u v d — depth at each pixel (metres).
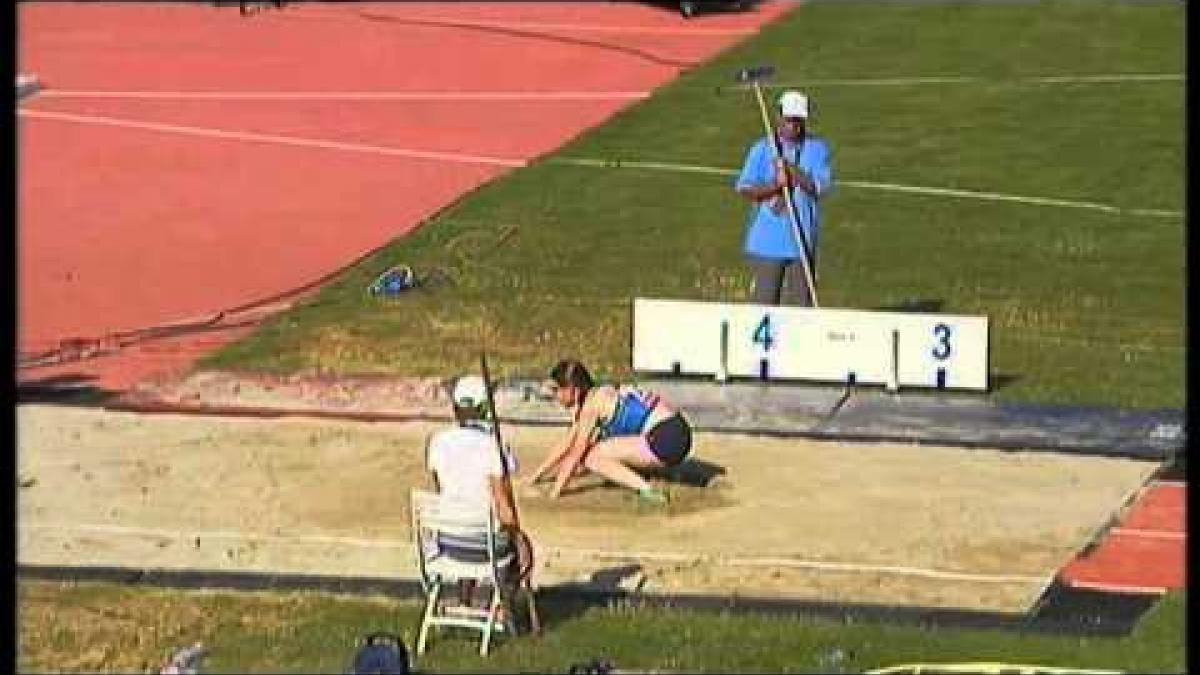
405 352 87.31
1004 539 70.38
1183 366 84.31
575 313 91.25
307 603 66.94
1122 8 138.38
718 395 81.75
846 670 62.19
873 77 127.31
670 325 83.25
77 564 69.50
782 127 85.12
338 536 71.31
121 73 130.25
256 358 87.12
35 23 140.88
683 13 140.88
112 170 113.06
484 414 63.56
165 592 67.69
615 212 105.00
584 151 115.19
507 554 63.66
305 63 133.00
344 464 76.62
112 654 64.12
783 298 84.94
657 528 71.19
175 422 80.38
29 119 121.38
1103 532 70.69
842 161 112.25
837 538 70.56
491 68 131.38
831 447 77.31
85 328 91.31
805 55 132.25
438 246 100.44
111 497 74.06
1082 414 79.94
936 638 63.94
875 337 82.06
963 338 81.50
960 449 77.12
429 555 63.72
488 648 63.47
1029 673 61.75
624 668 62.50
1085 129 116.88
